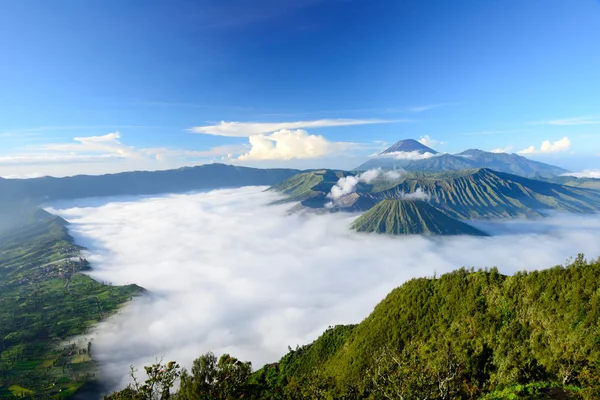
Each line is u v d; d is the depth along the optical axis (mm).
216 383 29359
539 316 55750
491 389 40531
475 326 61781
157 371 24656
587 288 54938
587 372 33219
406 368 31125
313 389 36375
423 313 77938
